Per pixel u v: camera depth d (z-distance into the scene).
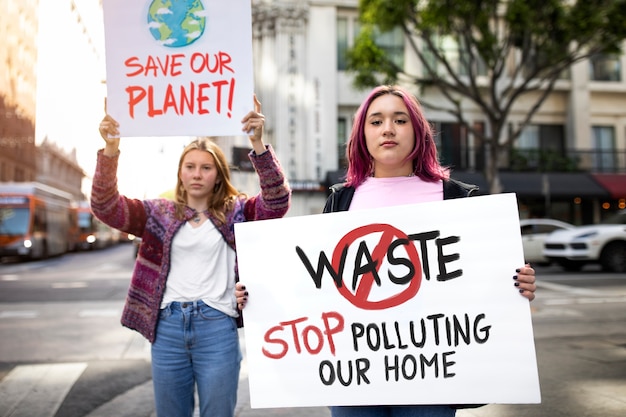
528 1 14.48
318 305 2.17
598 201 22.12
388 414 2.15
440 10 14.34
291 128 20.42
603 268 13.61
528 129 22.78
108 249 39.22
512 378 1.99
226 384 2.40
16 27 12.33
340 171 20.14
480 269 2.06
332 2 20.84
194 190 2.51
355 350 2.12
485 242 2.06
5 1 12.30
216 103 2.44
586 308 8.55
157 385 2.44
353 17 21.28
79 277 14.83
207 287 2.45
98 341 6.48
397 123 2.11
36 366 5.34
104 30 2.44
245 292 2.22
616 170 22.55
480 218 2.07
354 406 2.12
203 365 2.41
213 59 2.44
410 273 2.10
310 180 20.19
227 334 2.44
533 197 21.09
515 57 22.20
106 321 7.81
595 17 13.82
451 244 2.08
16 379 4.90
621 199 21.95
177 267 2.47
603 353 5.60
